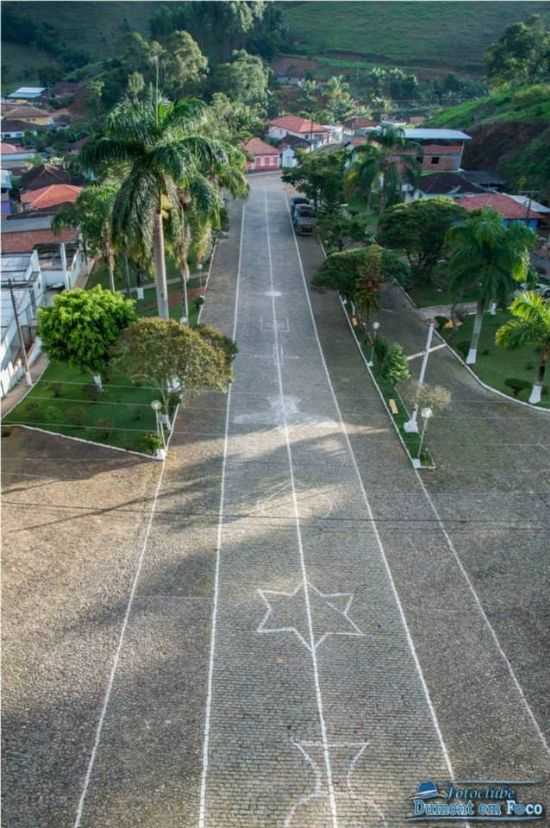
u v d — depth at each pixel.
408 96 161.25
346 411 37.34
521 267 39.31
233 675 20.44
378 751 18.27
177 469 31.14
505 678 20.69
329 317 50.94
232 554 25.73
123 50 159.62
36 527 26.66
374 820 16.52
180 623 22.31
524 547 26.66
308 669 20.78
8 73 173.50
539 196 77.94
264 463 31.89
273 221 75.62
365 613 23.12
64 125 131.12
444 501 29.52
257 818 16.44
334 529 27.39
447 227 51.75
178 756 17.84
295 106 146.50
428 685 20.39
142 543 26.11
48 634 21.59
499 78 115.38
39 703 19.12
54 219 48.84
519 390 39.09
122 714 18.94
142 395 38.16
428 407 32.56
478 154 94.81
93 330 34.25
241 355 43.72
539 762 18.08
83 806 16.48
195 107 33.69
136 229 33.44
